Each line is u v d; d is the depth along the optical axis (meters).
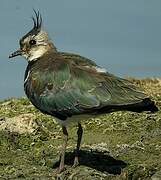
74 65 14.98
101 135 18.78
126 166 15.74
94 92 14.37
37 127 18.84
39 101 15.23
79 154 16.64
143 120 19.81
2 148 17.39
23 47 16.33
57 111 14.94
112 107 14.16
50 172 15.47
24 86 15.84
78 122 15.38
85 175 14.96
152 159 16.28
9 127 18.84
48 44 16.22
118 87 14.33
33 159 16.50
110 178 14.83
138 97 14.01
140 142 17.69
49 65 15.31
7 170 15.58
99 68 14.94
